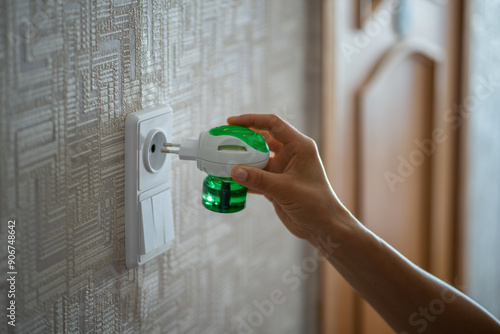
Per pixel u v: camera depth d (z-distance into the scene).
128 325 0.70
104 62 0.61
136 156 0.65
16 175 0.53
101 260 0.64
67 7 0.56
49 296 0.58
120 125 0.64
